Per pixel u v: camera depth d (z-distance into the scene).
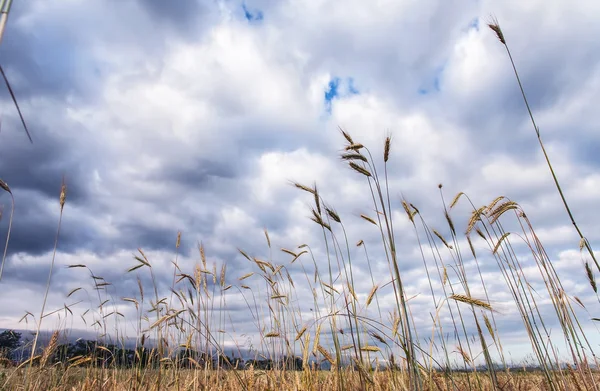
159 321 5.28
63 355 8.09
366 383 5.01
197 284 7.29
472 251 6.04
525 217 5.81
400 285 4.45
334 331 5.11
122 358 8.22
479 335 5.30
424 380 5.40
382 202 4.89
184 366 7.27
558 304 5.30
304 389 5.32
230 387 6.20
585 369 5.00
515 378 5.95
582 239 4.49
